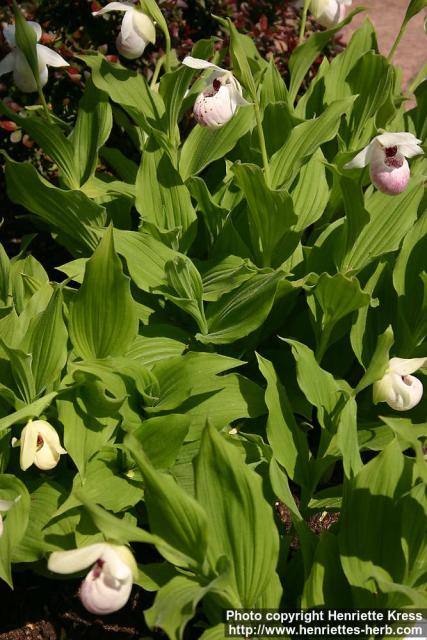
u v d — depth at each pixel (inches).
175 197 60.6
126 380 53.7
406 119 66.4
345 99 58.9
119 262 51.6
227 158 65.5
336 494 54.0
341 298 55.4
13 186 61.2
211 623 49.8
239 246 60.8
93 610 45.4
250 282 56.8
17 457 54.4
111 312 52.9
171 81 60.1
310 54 63.8
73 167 62.1
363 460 62.0
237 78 56.1
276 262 60.3
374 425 56.7
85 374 52.1
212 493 47.7
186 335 58.4
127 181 66.2
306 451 53.9
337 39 76.9
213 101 56.9
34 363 53.7
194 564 46.9
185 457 54.0
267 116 62.3
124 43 60.7
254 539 47.4
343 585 49.2
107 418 53.1
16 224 73.5
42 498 52.7
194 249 64.0
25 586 56.0
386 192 54.9
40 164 71.4
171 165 60.2
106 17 69.5
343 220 60.1
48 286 56.4
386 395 50.5
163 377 54.5
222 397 54.4
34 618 54.9
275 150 63.4
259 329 59.7
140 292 60.2
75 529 50.4
